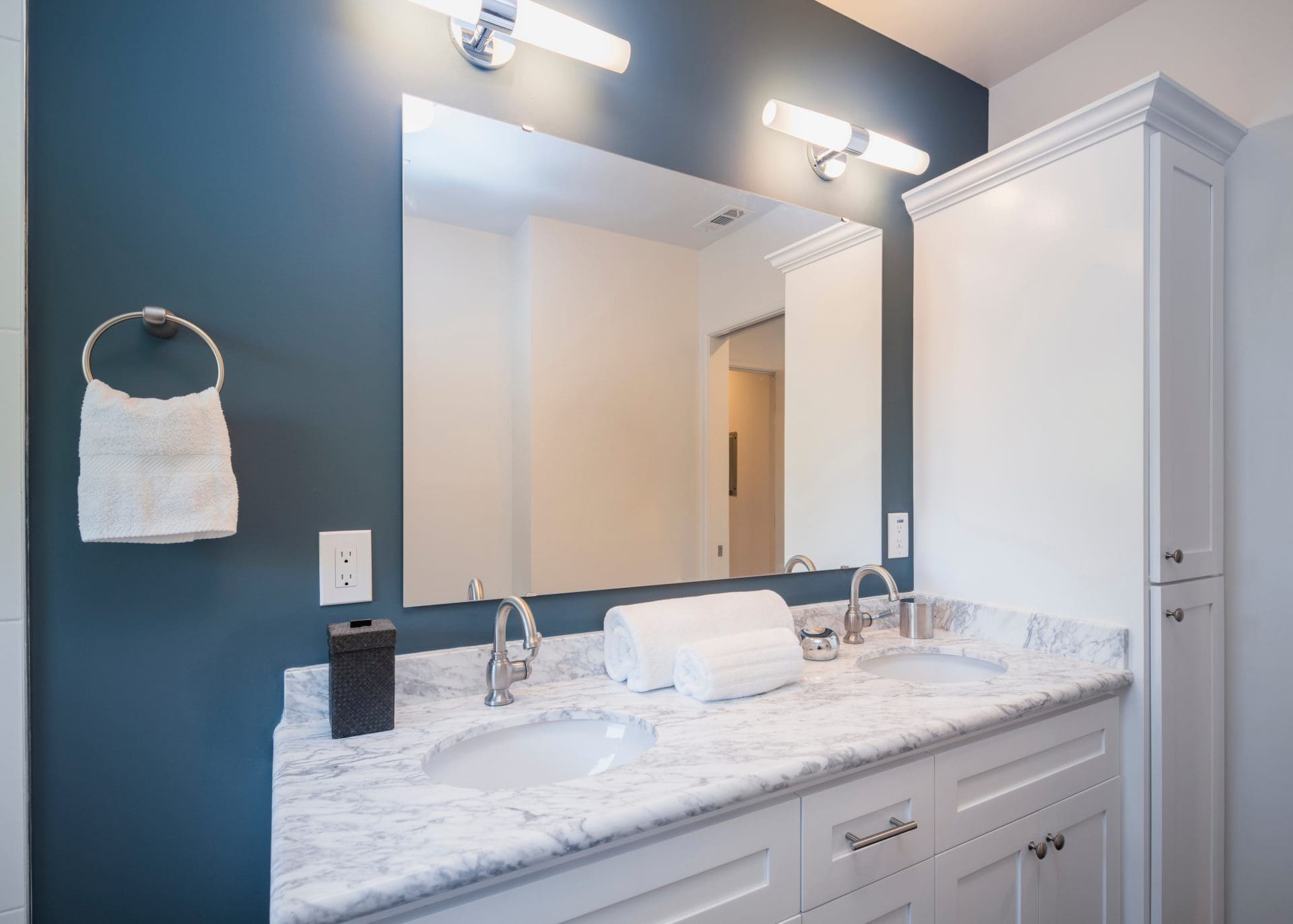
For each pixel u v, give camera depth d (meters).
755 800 0.89
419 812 0.77
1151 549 1.37
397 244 1.20
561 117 1.36
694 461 1.53
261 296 1.09
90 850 0.96
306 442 1.12
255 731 1.07
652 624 1.25
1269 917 1.50
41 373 0.94
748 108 1.62
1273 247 1.50
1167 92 1.34
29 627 0.93
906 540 1.87
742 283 1.61
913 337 1.89
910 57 1.91
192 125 1.04
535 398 1.34
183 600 1.02
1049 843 1.25
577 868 0.76
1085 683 1.28
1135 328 1.38
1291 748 1.47
